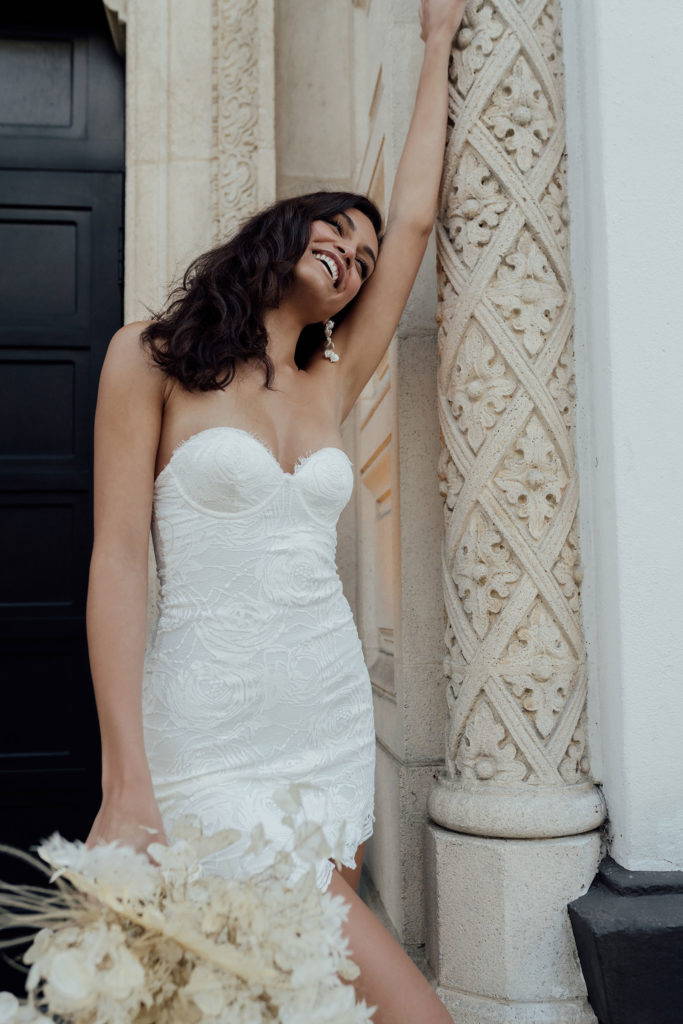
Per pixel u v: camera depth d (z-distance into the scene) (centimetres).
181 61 304
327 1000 102
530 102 190
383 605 269
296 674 148
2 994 100
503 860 171
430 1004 135
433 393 219
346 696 157
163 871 104
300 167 310
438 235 200
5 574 317
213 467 146
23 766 309
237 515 147
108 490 146
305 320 177
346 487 163
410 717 212
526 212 187
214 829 134
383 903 241
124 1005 95
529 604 180
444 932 178
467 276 189
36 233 328
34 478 321
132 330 159
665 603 174
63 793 310
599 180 182
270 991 101
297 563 152
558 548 182
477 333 187
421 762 212
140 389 152
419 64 227
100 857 100
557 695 180
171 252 298
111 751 130
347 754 155
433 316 220
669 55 185
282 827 136
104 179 330
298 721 147
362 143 308
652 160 182
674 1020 154
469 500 185
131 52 304
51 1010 94
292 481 154
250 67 300
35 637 315
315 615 154
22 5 331
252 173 295
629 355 178
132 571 142
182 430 153
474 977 172
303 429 165
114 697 132
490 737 179
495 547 182
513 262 186
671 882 165
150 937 101
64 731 313
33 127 330
